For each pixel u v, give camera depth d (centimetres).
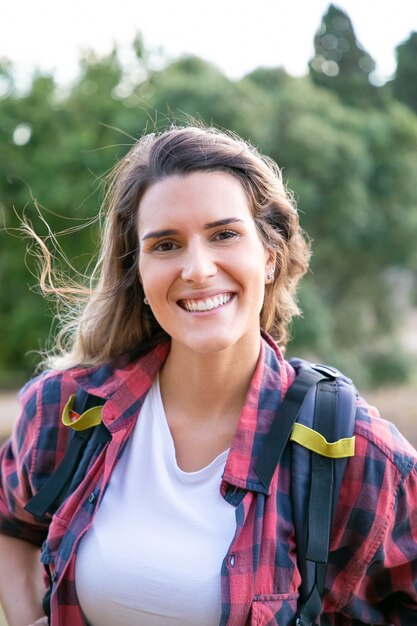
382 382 1337
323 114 1195
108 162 1266
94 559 157
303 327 1195
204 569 150
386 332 1398
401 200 1238
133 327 183
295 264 186
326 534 149
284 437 157
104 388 171
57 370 187
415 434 881
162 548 153
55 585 159
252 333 166
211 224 155
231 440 165
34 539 192
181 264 155
